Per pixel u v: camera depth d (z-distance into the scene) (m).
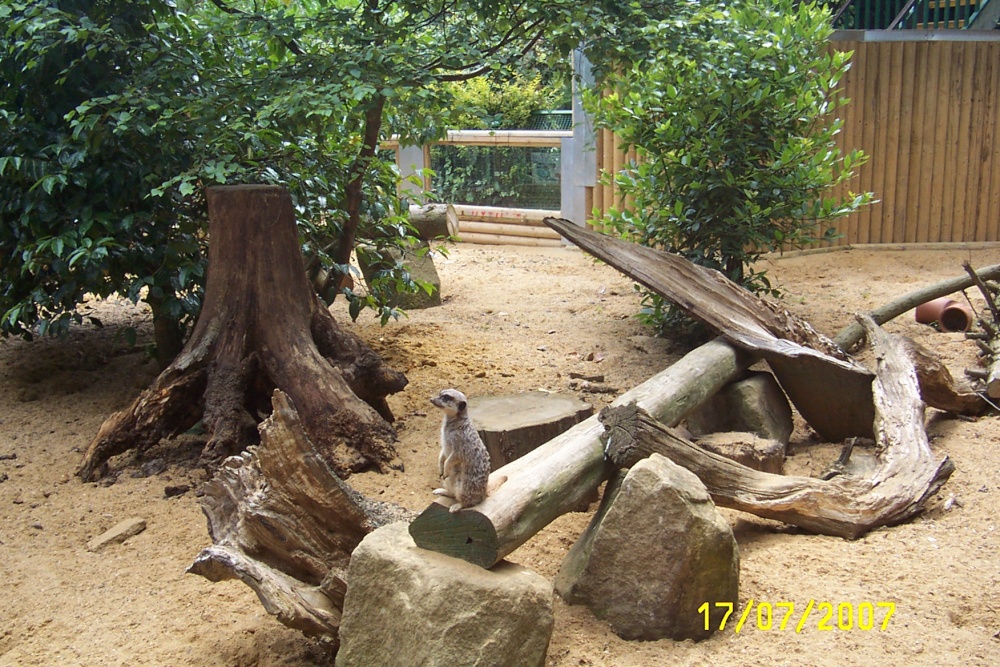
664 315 8.88
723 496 4.95
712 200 8.91
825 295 10.84
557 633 4.13
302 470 4.29
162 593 4.72
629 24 7.33
